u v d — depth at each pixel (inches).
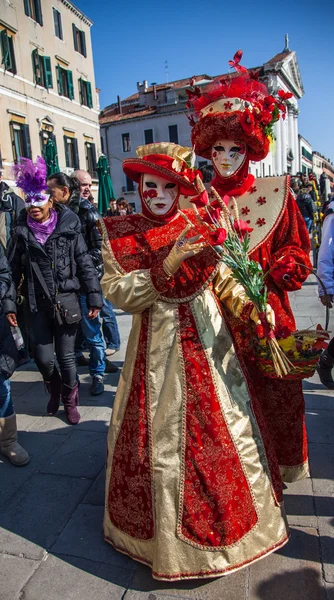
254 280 75.4
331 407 137.6
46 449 122.7
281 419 94.9
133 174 82.7
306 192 352.8
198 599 73.8
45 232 125.7
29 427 135.3
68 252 127.6
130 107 1515.7
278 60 1294.3
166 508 73.8
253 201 95.1
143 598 74.6
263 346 79.4
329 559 80.7
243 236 83.3
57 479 109.3
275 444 96.4
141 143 1428.4
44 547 87.1
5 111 706.8
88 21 933.2
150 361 77.5
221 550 73.7
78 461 116.5
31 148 762.2
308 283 315.3
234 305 81.1
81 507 98.8
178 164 77.7
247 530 75.9
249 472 77.1
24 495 103.6
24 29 745.0
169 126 1387.8
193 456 74.0
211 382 75.7
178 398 75.2
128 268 77.7
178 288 76.6
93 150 969.5
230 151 90.7
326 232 125.0
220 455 74.3
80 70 914.1
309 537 86.0
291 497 97.7
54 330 132.2
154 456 75.4
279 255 90.4
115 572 80.3
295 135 1653.5
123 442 79.7
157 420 76.0
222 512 73.5
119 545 82.2
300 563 80.0
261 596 73.8
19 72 734.5
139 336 79.9
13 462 115.2
